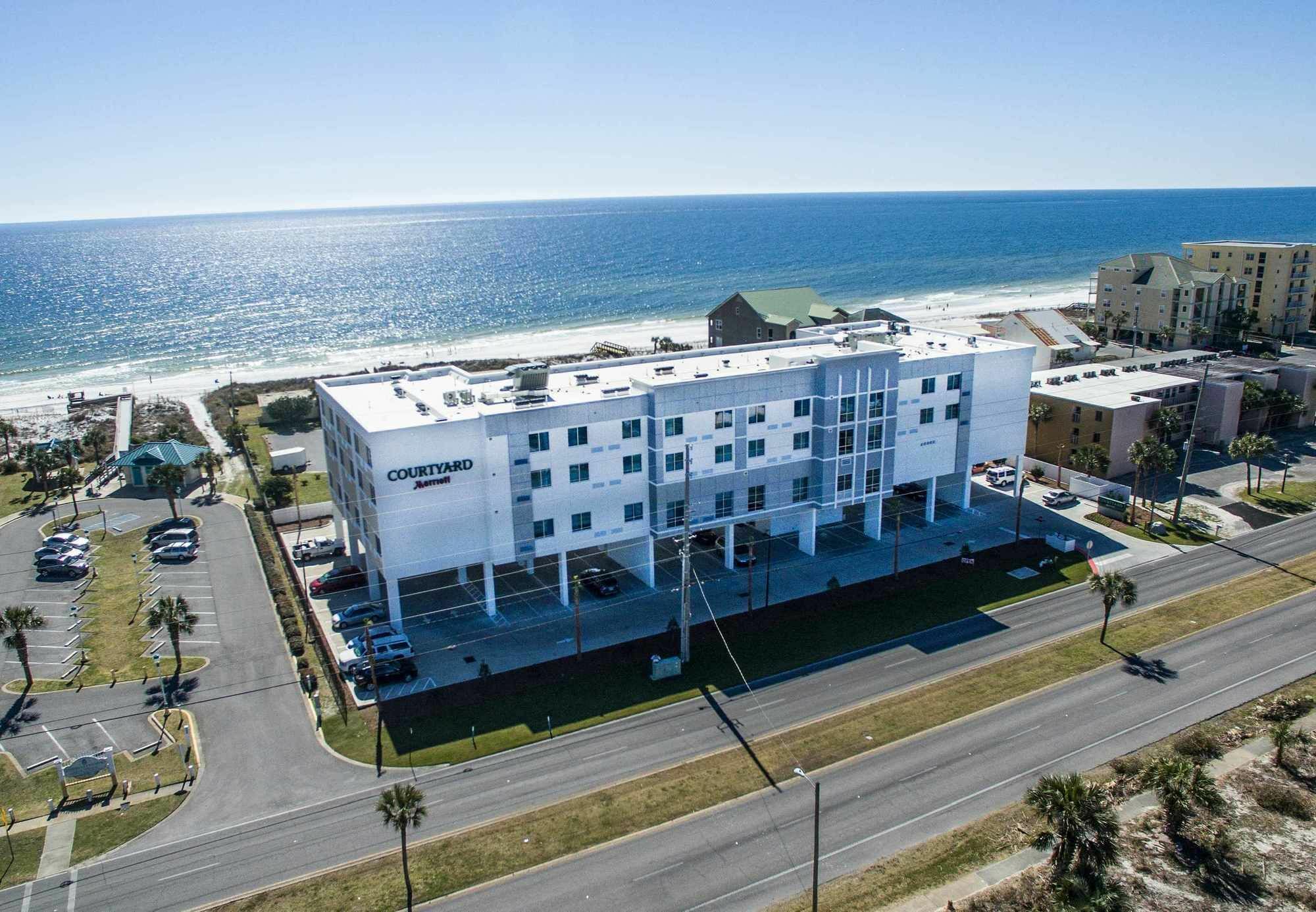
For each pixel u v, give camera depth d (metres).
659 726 56.12
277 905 41.66
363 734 55.53
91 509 97.94
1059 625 69.12
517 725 56.44
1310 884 42.75
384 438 63.22
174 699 59.78
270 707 58.84
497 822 47.38
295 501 93.56
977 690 59.78
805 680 61.53
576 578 63.47
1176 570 79.06
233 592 76.56
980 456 91.50
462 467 66.62
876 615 70.88
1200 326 162.25
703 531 87.38
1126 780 50.19
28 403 159.38
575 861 44.34
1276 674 61.31
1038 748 53.12
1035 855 43.97
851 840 45.47
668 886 42.44
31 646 67.31
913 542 85.31
